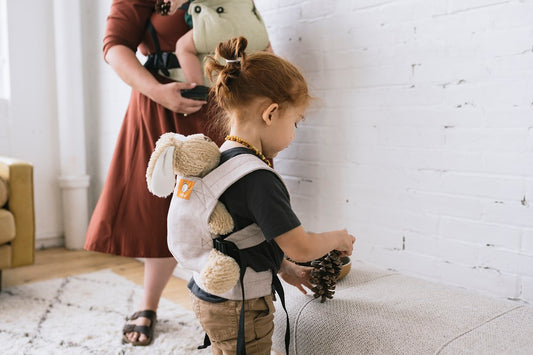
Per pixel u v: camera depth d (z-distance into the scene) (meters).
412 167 1.58
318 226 1.90
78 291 2.25
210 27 1.56
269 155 1.11
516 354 0.95
